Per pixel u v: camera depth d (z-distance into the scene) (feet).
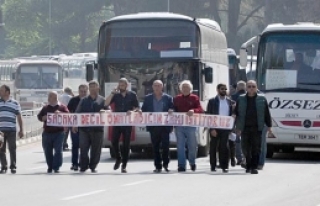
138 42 175.42
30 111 255.50
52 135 138.82
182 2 538.88
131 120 138.82
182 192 105.40
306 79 166.40
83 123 138.21
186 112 139.13
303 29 167.53
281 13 532.73
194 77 174.29
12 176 130.31
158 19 175.52
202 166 153.48
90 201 96.37
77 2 607.78
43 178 126.00
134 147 177.06
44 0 640.58
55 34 636.07
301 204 94.48
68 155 195.31
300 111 165.89
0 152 139.44
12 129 139.03
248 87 134.82
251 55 182.09
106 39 176.04
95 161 139.13
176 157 182.19
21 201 96.94
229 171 139.95
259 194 103.65
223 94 139.54
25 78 365.20
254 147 134.62
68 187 112.16
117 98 139.54
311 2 522.47
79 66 395.55
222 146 138.10
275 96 166.71
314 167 147.23
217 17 540.11
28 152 206.90
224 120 138.10
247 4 574.97
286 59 167.43
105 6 606.96
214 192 105.50
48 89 365.20
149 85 174.70
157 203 94.43
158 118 138.51
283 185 114.32
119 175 131.03
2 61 384.27
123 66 175.11
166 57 174.40
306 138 165.68
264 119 135.23
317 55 166.81
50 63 366.63
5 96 139.33
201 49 175.32
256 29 586.45
